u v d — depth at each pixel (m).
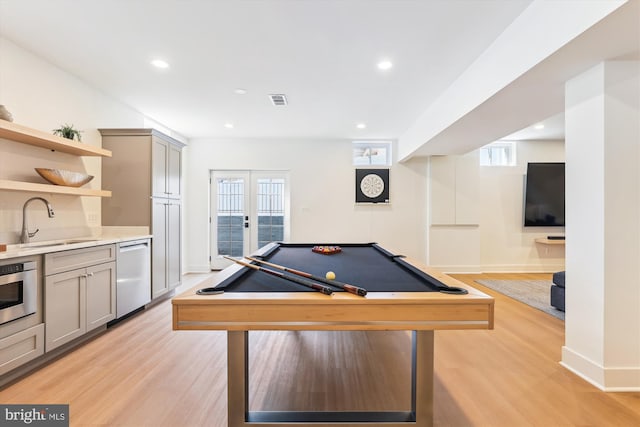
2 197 2.50
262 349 2.54
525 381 2.06
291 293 1.38
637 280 1.96
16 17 2.22
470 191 5.71
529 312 3.51
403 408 1.75
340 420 1.56
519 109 2.84
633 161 1.95
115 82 3.32
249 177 5.92
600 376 1.98
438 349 2.56
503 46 2.37
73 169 3.20
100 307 2.79
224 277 1.63
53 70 2.94
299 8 2.11
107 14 2.18
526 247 5.82
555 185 5.67
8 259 1.99
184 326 1.29
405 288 1.51
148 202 3.61
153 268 3.66
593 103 2.02
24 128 2.33
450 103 3.37
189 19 2.23
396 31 2.37
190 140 5.82
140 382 2.02
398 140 5.77
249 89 3.49
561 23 1.78
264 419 1.57
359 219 5.87
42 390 1.93
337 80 3.24
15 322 2.05
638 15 1.49
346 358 2.38
